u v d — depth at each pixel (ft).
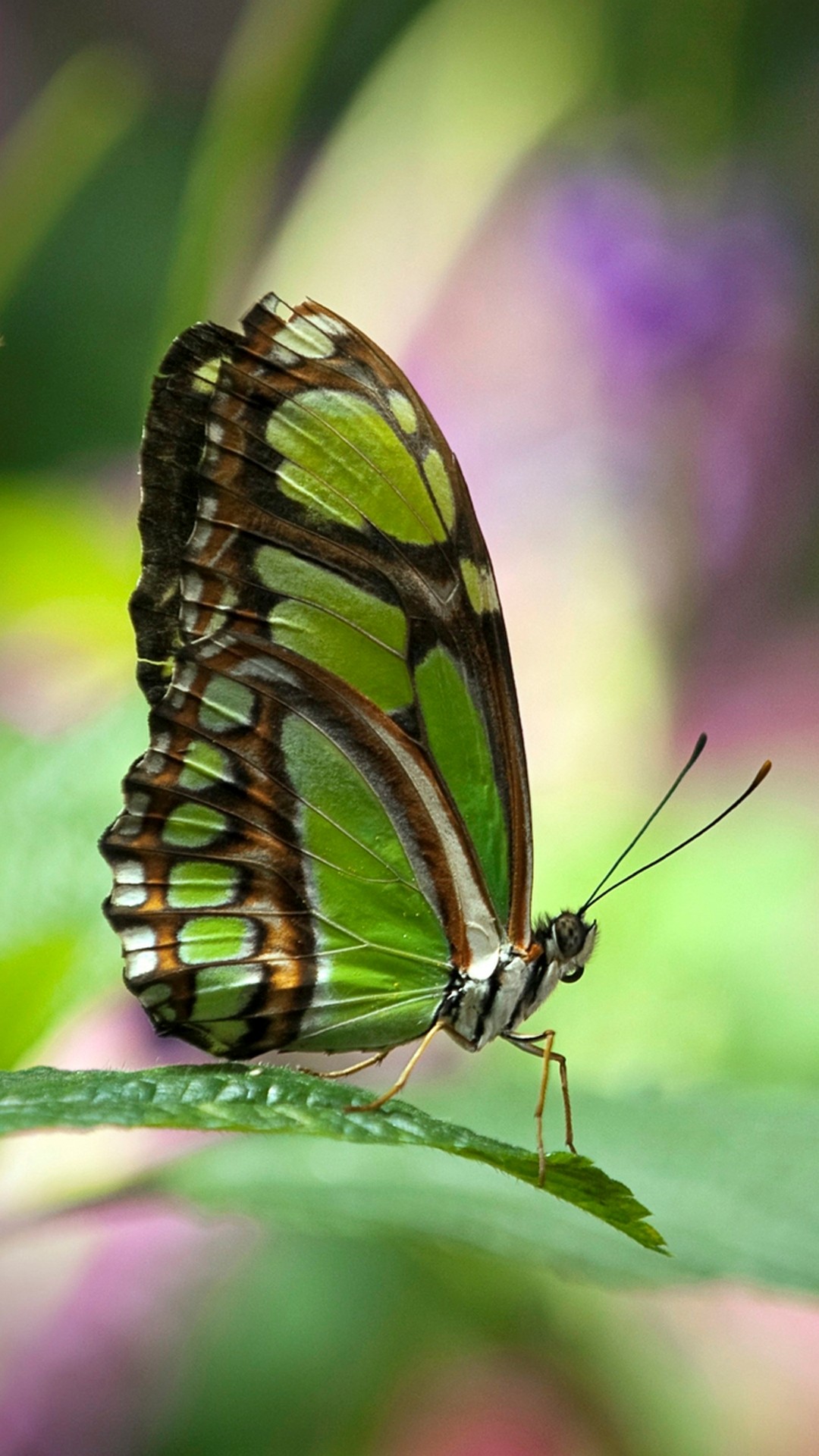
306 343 2.16
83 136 2.44
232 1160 2.17
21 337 3.71
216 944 2.18
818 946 2.39
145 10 4.88
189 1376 2.34
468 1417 2.34
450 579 2.18
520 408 2.58
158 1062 2.31
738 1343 2.33
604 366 2.59
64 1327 2.33
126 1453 2.32
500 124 2.51
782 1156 2.17
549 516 2.57
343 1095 2.06
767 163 2.82
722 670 2.63
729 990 2.39
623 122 2.62
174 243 3.61
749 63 2.82
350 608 2.17
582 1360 2.35
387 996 2.19
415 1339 2.36
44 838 2.19
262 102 2.43
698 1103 2.21
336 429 2.16
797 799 2.48
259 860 2.18
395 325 2.51
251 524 2.16
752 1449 2.32
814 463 2.65
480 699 2.19
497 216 2.61
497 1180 2.17
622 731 2.53
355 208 2.51
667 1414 2.33
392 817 2.18
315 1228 2.14
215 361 2.15
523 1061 2.39
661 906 2.41
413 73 2.51
